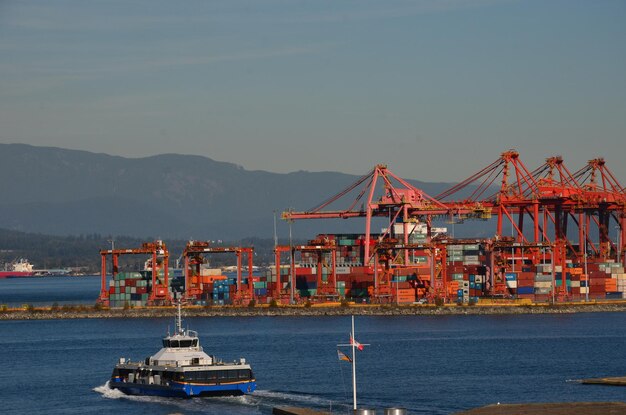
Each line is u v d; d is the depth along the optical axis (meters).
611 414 179.75
